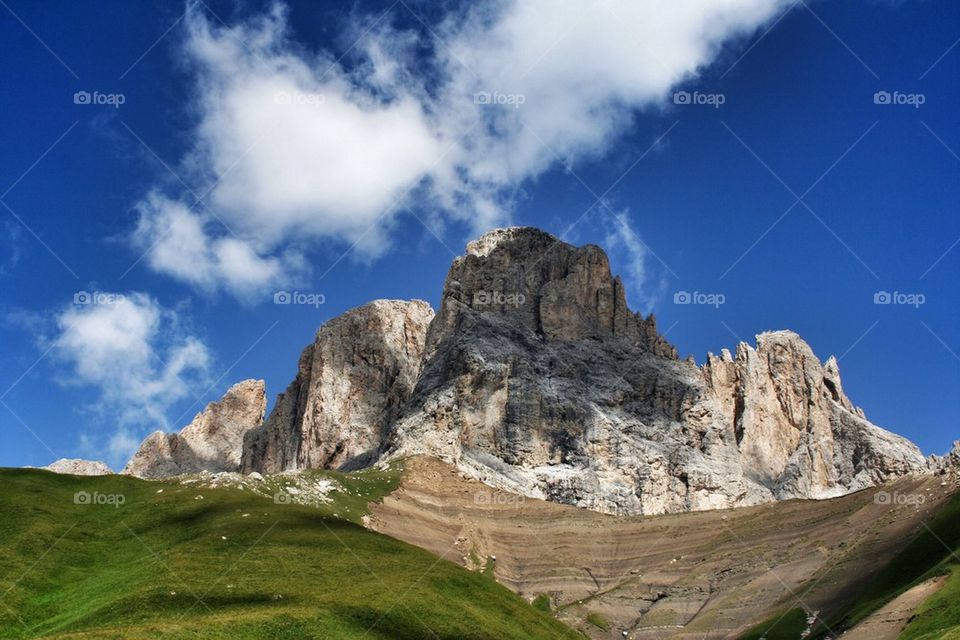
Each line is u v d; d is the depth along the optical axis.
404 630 142.12
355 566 165.88
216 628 125.12
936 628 160.38
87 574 158.12
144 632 119.50
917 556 199.00
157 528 178.88
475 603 164.62
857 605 190.38
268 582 150.12
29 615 140.25
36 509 179.88
